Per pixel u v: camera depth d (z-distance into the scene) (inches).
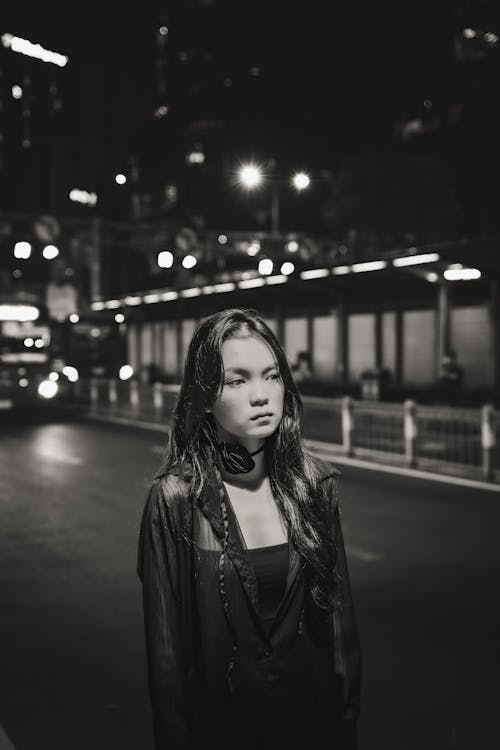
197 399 80.2
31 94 4028.1
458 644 229.6
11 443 767.7
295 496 80.4
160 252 1184.2
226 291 1210.6
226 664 76.4
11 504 460.8
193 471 79.6
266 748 75.6
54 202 3909.9
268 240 1327.5
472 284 1095.6
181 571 79.1
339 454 638.5
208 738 77.1
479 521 392.2
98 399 1149.7
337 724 81.1
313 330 1395.2
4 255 1736.0
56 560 335.6
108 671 215.8
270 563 78.1
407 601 269.4
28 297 1366.9
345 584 84.0
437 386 1036.5
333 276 1029.2
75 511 437.4
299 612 78.6
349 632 83.5
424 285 1112.2
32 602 278.5
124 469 586.9
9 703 195.2
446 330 1026.1
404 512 415.2
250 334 79.9
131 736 177.5
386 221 1403.8
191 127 2965.1
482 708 187.2
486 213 1414.9
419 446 602.2
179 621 79.2
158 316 1635.1
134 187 3154.5
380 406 627.8
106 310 1461.6
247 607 76.8
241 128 2795.3
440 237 1417.3
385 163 1427.2
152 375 1582.2
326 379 1365.7
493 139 1417.3
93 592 289.4
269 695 75.9
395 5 2522.1
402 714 184.2
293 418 82.7
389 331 1253.1
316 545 79.3
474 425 547.8
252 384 78.6
